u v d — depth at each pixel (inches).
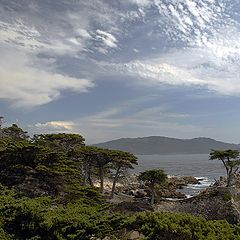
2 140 1966.0
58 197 1328.7
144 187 3196.4
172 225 730.2
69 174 1555.1
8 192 1115.9
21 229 821.9
